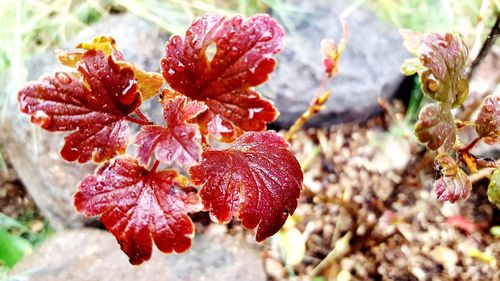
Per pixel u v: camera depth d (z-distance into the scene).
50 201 0.25
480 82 0.31
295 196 0.12
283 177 0.12
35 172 0.25
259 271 0.23
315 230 0.26
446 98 0.12
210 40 0.11
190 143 0.10
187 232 0.11
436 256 0.24
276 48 0.10
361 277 0.24
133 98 0.11
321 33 0.31
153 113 0.24
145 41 0.28
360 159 0.29
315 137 0.30
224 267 0.22
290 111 0.29
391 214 0.25
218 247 0.23
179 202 0.11
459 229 0.25
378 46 0.31
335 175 0.28
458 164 0.13
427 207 0.26
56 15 0.35
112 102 0.11
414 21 0.35
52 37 0.33
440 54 0.12
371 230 0.24
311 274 0.24
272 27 0.10
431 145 0.12
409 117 0.30
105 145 0.11
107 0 0.35
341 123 0.30
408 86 0.31
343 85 0.29
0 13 0.33
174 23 0.31
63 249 0.23
